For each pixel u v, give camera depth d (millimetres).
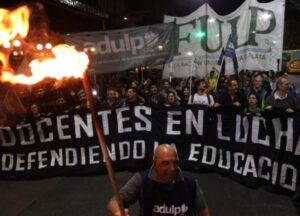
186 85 10414
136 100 7797
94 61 8570
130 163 6406
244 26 8273
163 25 8406
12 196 5504
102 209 4797
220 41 8508
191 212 2223
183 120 6258
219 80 8656
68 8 11211
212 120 6039
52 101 8766
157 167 2109
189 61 8789
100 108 6453
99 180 6027
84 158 6410
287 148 5070
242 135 5688
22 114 7613
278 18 8078
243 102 6688
